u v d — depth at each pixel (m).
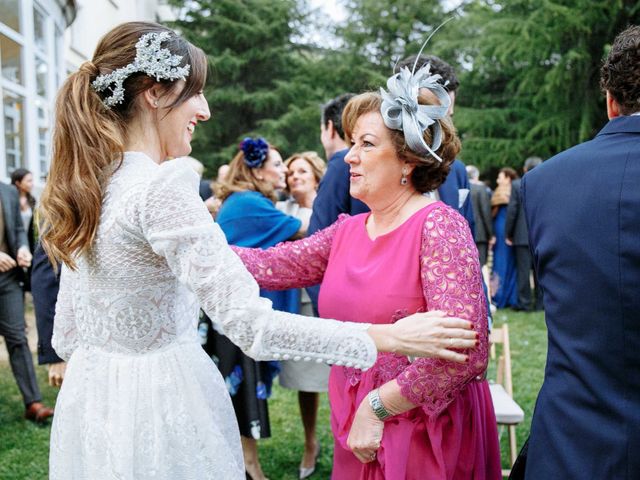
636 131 1.38
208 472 1.39
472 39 18.69
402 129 1.62
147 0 19.59
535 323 7.25
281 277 1.88
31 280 3.96
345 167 2.62
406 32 25.30
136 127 1.44
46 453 3.73
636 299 1.29
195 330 1.50
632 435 1.28
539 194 1.47
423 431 1.60
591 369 1.33
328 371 3.27
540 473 1.40
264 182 3.23
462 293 1.52
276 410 4.46
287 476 3.41
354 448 1.61
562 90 15.20
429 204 1.66
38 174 8.20
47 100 8.80
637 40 1.39
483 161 17.22
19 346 4.26
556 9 13.97
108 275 1.35
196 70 1.46
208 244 1.27
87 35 11.85
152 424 1.36
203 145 25.41
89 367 1.42
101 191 1.38
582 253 1.35
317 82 26.45
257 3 26.22
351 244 1.77
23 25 7.71
